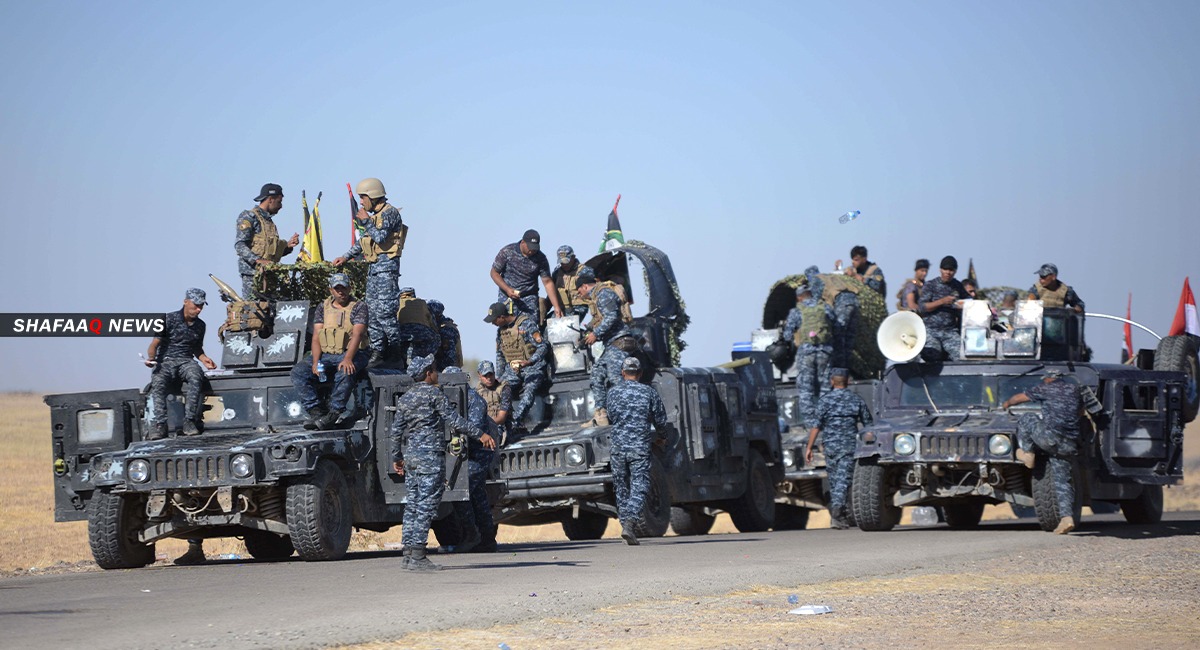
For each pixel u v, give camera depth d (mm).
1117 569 27062
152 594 23406
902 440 38781
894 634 18359
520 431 43219
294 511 30438
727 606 21266
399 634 17891
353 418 33594
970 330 42219
